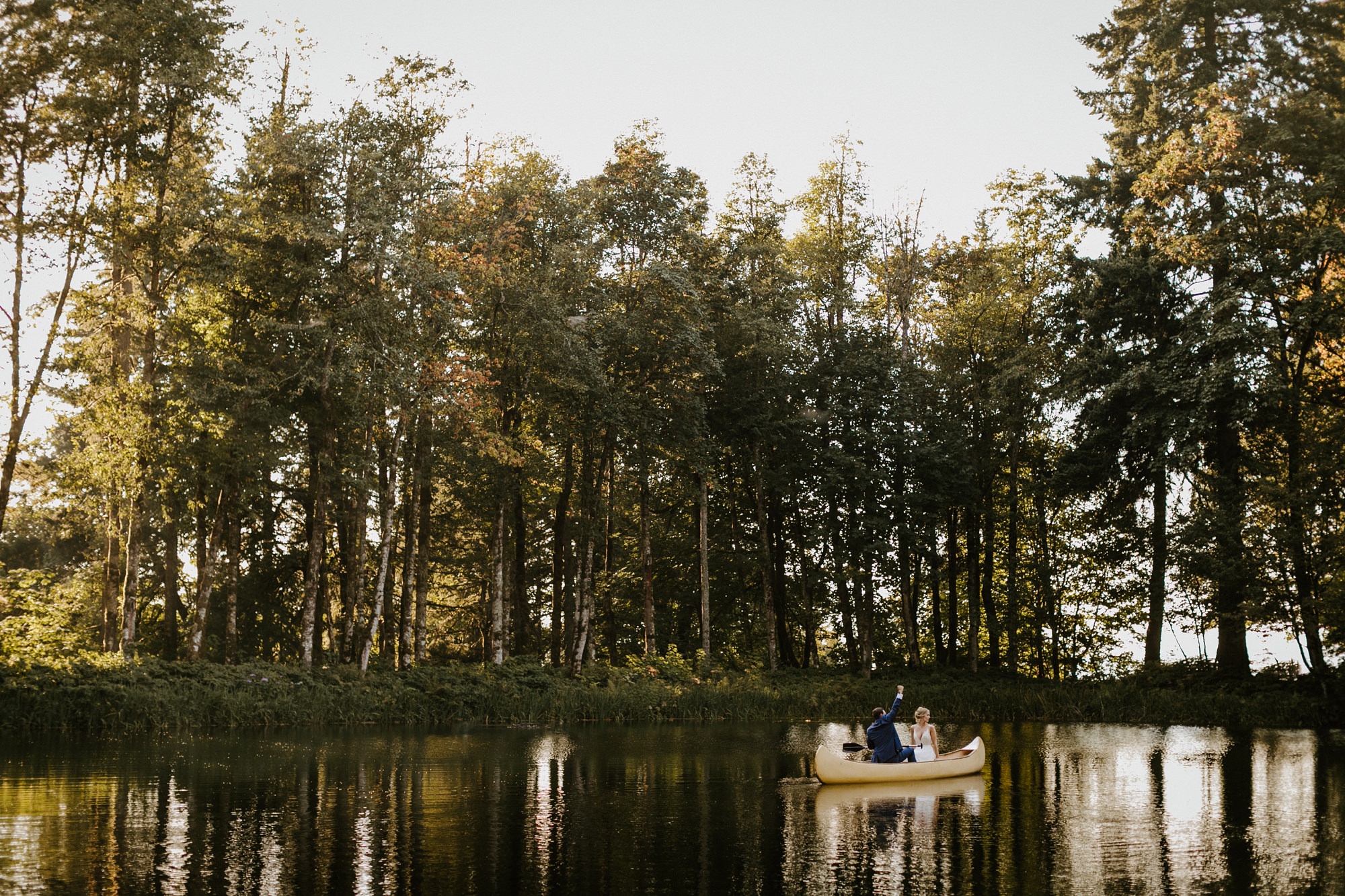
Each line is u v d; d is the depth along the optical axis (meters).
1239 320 30.98
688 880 9.54
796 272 41.84
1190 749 22.52
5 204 25.73
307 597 31.42
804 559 43.66
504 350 35.50
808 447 41.03
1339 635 30.91
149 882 9.24
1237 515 31.75
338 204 30.55
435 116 31.59
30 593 25.66
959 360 43.06
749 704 33.59
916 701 34.78
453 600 50.47
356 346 29.03
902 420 40.97
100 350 28.12
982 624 50.06
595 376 34.06
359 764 18.08
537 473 40.06
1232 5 33.59
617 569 48.53
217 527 31.05
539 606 50.38
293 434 33.84
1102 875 9.79
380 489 35.72
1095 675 43.34
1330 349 33.28
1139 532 37.28
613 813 13.20
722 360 40.25
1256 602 30.89
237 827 11.91
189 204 28.52
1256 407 31.39
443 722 29.61
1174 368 33.03
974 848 11.12
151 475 29.73
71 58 26.50
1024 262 42.03
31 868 9.76
